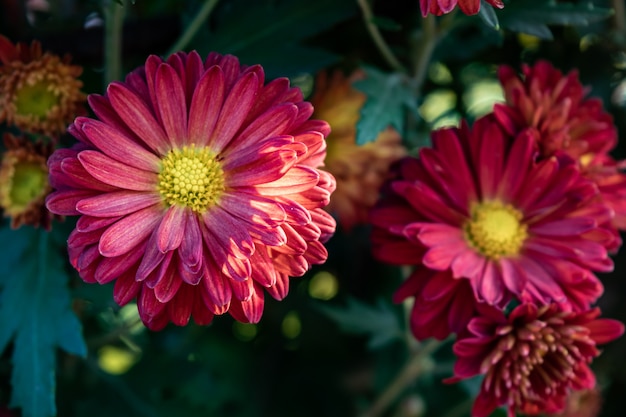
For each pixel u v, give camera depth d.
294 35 0.33
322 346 0.42
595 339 0.31
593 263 0.31
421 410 0.40
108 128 0.27
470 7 0.28
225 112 0.28
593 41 0.38
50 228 0.31
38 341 0.32
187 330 0.40
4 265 0.32
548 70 0.32
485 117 0.32
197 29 0.33
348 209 0.35
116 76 0.33
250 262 0.27
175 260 0.28
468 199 0.32
